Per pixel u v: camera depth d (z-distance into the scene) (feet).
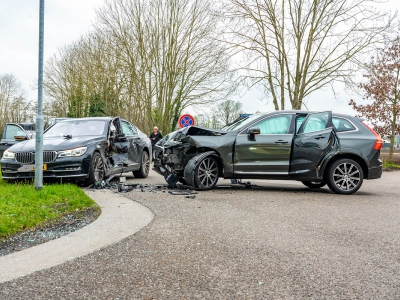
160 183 33.73
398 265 11.83
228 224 17.07
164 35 91.04
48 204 20.57
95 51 106.01
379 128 78.64
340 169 28.27
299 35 60.44
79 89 126.62
